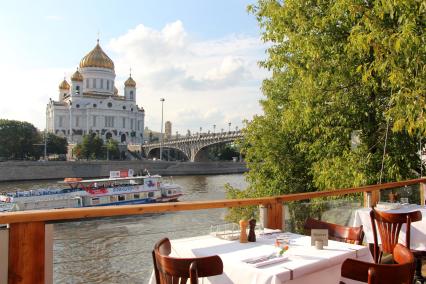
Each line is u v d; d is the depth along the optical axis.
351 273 3.15
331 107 12.73
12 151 107.81
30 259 3.94
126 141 168.00
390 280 3.01
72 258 4.19
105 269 4.37
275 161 17.94
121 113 166.62
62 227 4.17
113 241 4.46
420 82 8.04
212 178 91.56
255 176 18.86
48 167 88.81
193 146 113.94
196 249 4.38
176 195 50.50
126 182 47.59
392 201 8.35
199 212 5.36
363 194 8.08
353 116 12.57
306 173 17.55
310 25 11.82
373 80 10.67
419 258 6.20
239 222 4.97
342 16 11.13
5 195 40.19
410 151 12.38
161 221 4.93
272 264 3.88
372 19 8.55
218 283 3.93
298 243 4.70
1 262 3.79
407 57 7.91
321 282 4.01
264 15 13.33
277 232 5.27
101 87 167.38
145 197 46.66
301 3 11.96
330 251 4.34
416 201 9.23
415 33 8.12
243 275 3.76
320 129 13.69
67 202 40.44
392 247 5.81
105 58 168.50
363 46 8.39
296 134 16.33
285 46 13.51
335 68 11.88
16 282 3.86
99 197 42.84
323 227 5.67
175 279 3.38
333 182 12.60
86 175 92.88
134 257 4.56
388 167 12.13
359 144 12.63
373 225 5.91
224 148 139.38
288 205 6.23
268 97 18.50
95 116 161.12
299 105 13.27
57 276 4.10
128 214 4.43
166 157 159.62
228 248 4.44
